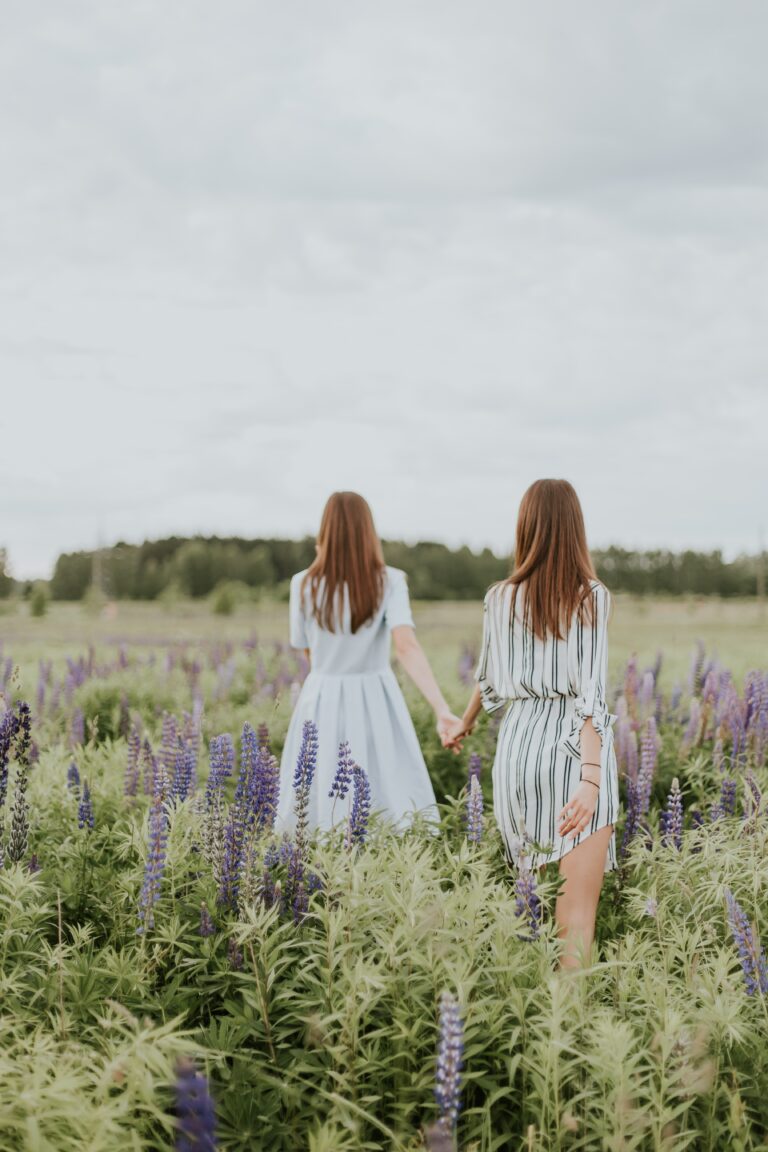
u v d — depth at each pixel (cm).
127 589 8394
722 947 358
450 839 460
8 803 468
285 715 814
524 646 398
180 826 414
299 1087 282
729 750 657
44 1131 237
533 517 397
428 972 297
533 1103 274
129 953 349
